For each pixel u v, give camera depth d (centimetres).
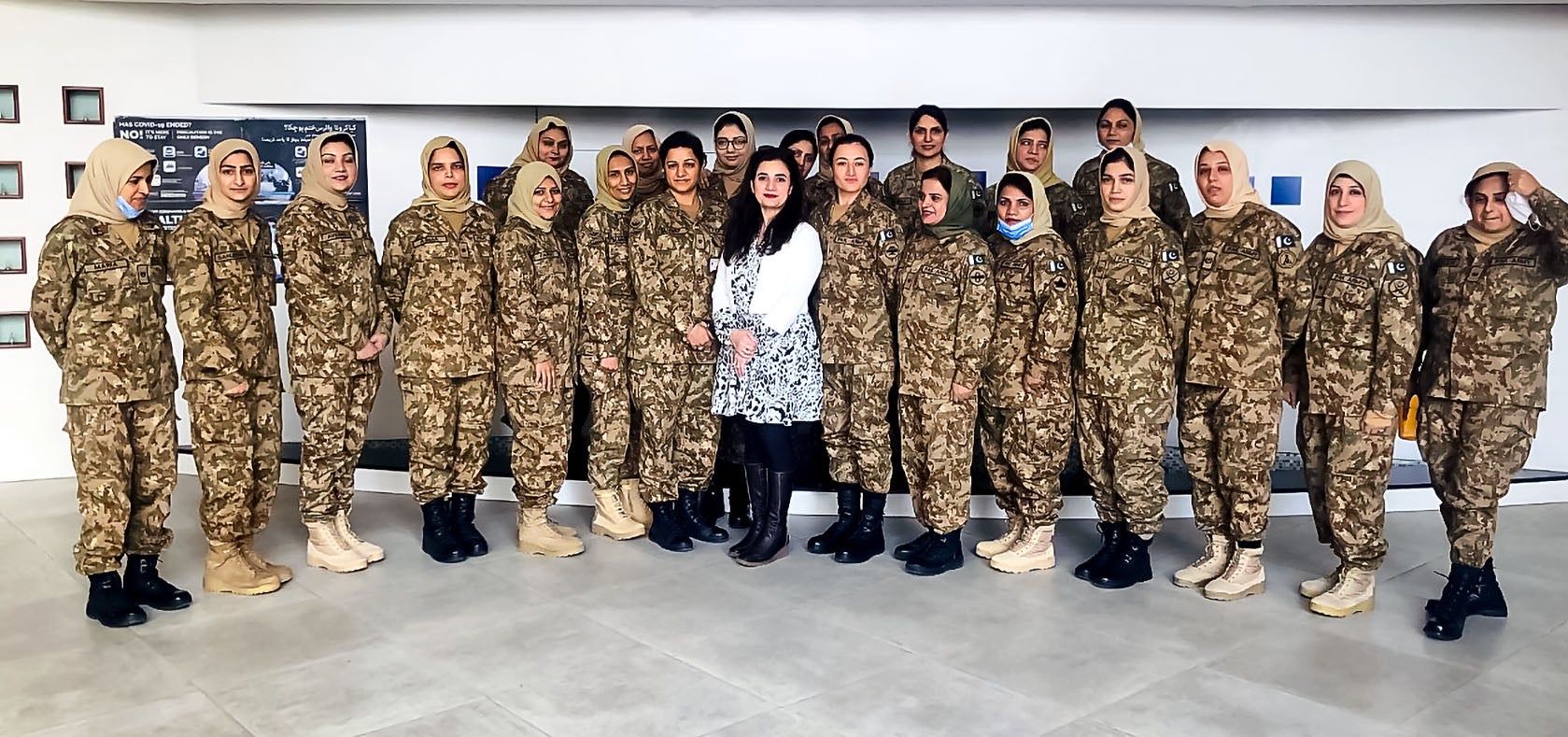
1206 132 630
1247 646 379
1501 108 579
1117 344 430
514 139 655
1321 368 408
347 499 468
